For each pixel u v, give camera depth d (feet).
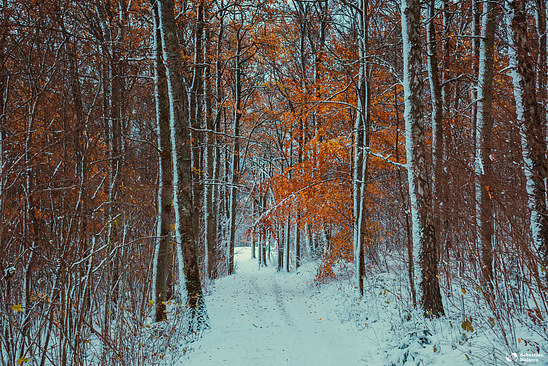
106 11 22.22
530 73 15.74
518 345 13.16
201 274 52.01
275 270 76.59
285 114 39.93
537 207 14.75
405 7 21.06
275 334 23.61
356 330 23.49
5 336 13.37
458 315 18.45
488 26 23.52
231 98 69.15
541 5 16.93
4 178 14.06
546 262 14.28
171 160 26.50
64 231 15.55
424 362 15.20
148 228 27.09
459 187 19.02
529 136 15.24
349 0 35.27
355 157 34.81
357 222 34.14
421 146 20.68
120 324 18.01
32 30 15.96
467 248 17.67
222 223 76.95
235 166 63.21
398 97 36.91
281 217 44.60
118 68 20.80
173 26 25.39
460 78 30.35
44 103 16.15
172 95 25.31
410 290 24.36
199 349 20.66
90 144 15.90
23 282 15.40
